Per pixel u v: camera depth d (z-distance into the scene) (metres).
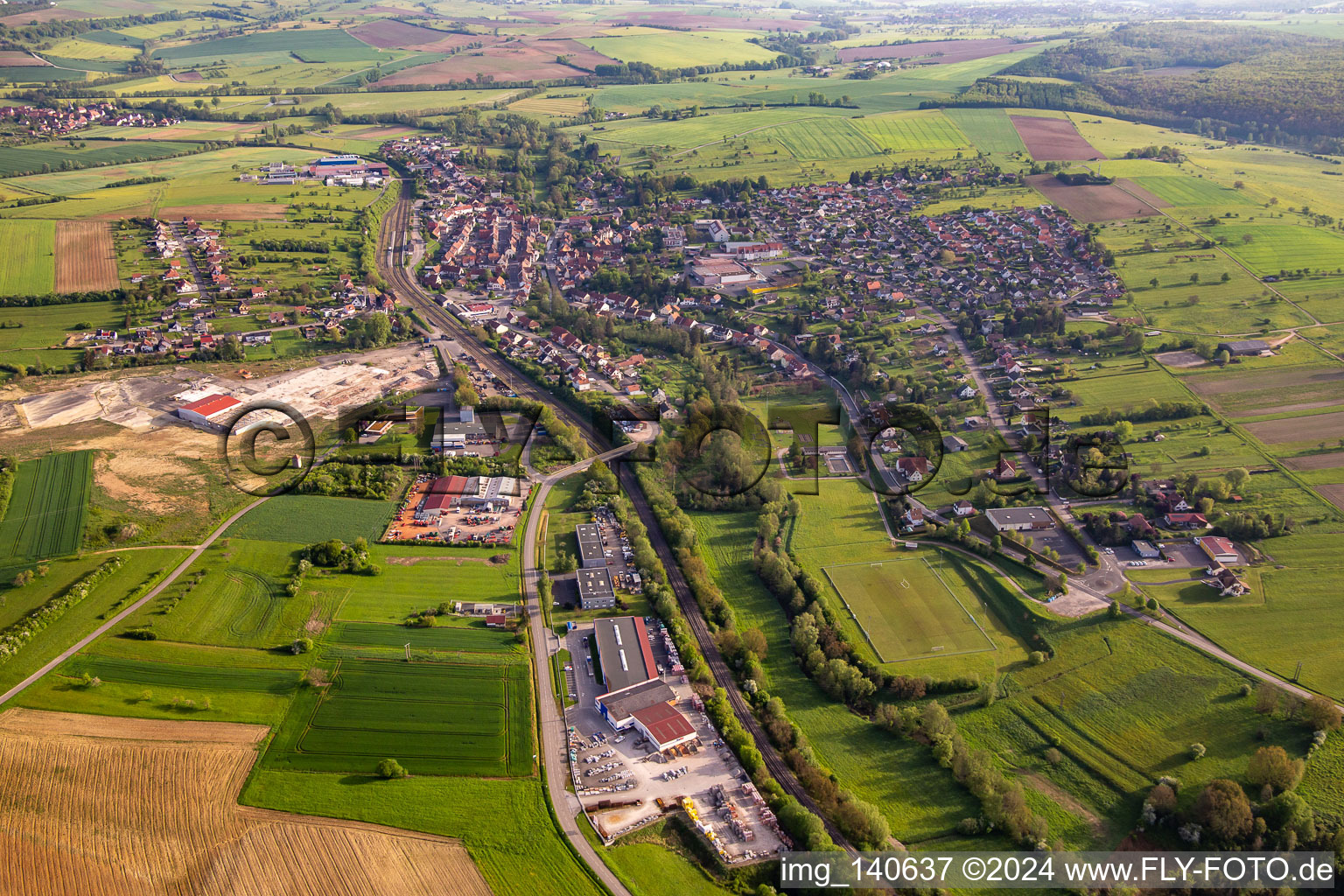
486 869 146.00
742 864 150.00
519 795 161.38
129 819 151.75
